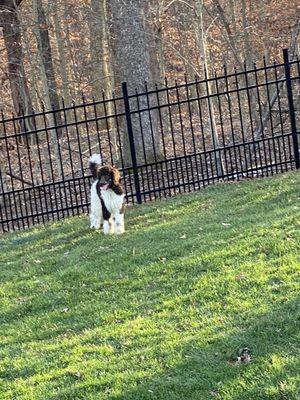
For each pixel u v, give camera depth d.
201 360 6.86
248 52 15.81
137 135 13.59
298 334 6.91
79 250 9.99
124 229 10.51
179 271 8.79
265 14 18.08
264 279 8.15
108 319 8.17
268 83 11.77
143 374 6.84
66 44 19.62
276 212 9.82
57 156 14.27
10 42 15.88
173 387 6.49
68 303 8.73
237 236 9.26
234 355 6.84
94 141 17.81
